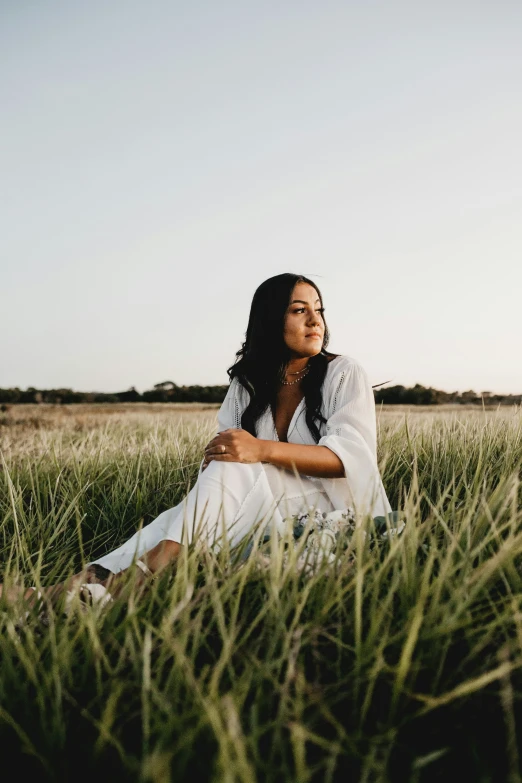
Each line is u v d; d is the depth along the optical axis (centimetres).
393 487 362
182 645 149
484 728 149
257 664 149
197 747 134
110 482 452
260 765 122
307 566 210
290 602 167
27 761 143
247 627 184
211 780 120
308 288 305
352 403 290
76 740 147
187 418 846
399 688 138
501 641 165
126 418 937
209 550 216
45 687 150
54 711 145
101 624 174
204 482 261
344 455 270
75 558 312
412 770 130
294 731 115
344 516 254
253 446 264
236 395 328
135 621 160
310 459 268
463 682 152
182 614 171
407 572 179
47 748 138
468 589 173
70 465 475
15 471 452
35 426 879
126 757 128
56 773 135
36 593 196
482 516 202
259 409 311
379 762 127
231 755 122
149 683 136
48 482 418
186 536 200
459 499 301
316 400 300
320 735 146
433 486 347
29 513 362
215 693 132
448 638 153
